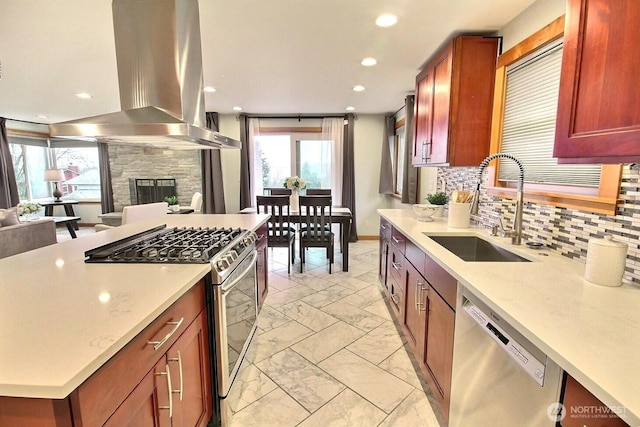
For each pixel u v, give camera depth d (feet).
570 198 5.03
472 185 8.66
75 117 18.38
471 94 7.64
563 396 2.52
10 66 9.48
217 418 5.21
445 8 6.40
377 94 13.46
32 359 2.42
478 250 7.04
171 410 3.76
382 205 19.33
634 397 1.98
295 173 18.93
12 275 4.36
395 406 5.78
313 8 6.35
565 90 3.52
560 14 5.51
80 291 3.77
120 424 2.84
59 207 23.71
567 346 2.55
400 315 8.10
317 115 18.37
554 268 4.56
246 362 6.59
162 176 21.84
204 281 4.88
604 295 3.60
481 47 7.48
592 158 3.38
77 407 2.34
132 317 3.10
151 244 5.92
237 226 8.23
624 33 2.83
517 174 6.75
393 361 7.16
